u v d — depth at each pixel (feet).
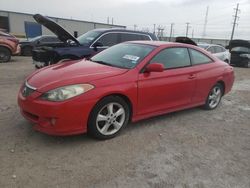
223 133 16.08
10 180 10.03
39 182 10.03
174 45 17.06
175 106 16.89
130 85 13.97
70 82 12.42
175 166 11.83
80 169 11.04
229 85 21.36
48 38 56.44
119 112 13.97
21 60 47.42
